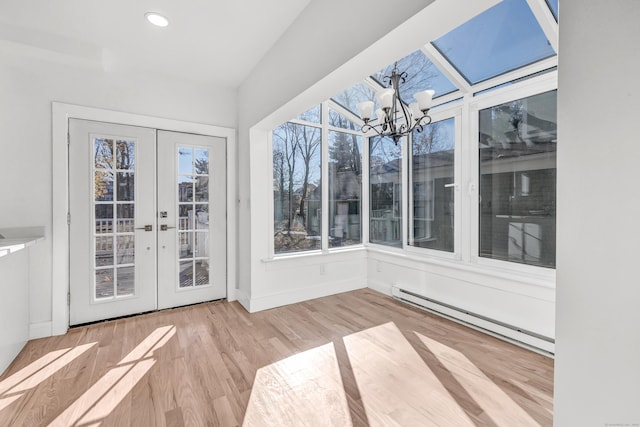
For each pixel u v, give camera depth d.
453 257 2.88
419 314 2.93
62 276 2.49
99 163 2.71
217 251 3.32
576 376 0.67
